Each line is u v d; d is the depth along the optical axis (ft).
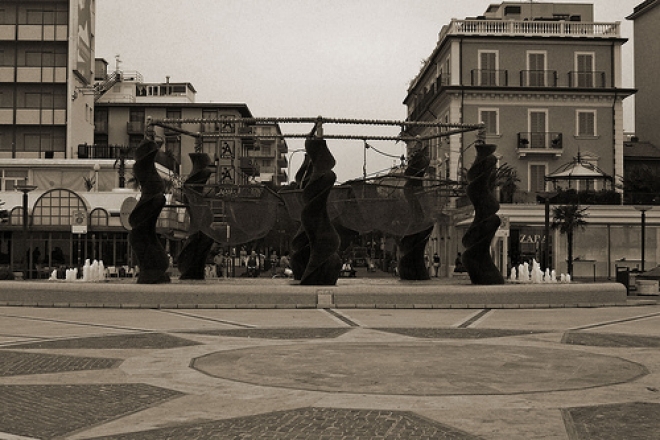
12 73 190.49
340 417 23.97
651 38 194.39
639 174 165.99
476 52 170.40
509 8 188.75
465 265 79.25
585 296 73.67
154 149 76.38
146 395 27.76
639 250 143.54
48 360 36.32
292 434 21.81
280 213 109.60
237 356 37.63
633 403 26.27
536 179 168.86
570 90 168.45
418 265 92.94
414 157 89.15
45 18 191.31
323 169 75.00
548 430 22.29
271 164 331.77
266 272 160.97
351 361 35.86
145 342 43.75
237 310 67.87
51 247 131.34
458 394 27.81
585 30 173.78
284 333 48.80
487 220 77.97
